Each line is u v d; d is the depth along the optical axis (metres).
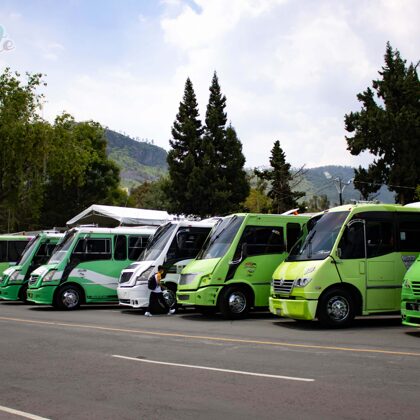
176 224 19.42
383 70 47.44
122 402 6.76
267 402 6.58
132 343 11.47
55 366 9.12
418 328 13.56
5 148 34.25
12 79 34.97
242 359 9.38
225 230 17.22
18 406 6.68
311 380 7.67
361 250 14.04
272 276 15.75
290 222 17.36
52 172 37.09
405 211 14.61
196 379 7.90
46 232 25.97
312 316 13.47
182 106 51.34
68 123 38.16
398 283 14.24
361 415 5.96
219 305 16.33
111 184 62.19
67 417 6.18
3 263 27.05
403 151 44.47
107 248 21.28
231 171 49.88
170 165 50.62
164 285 18.56
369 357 9.32
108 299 21.08
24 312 19.52
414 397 6.67
